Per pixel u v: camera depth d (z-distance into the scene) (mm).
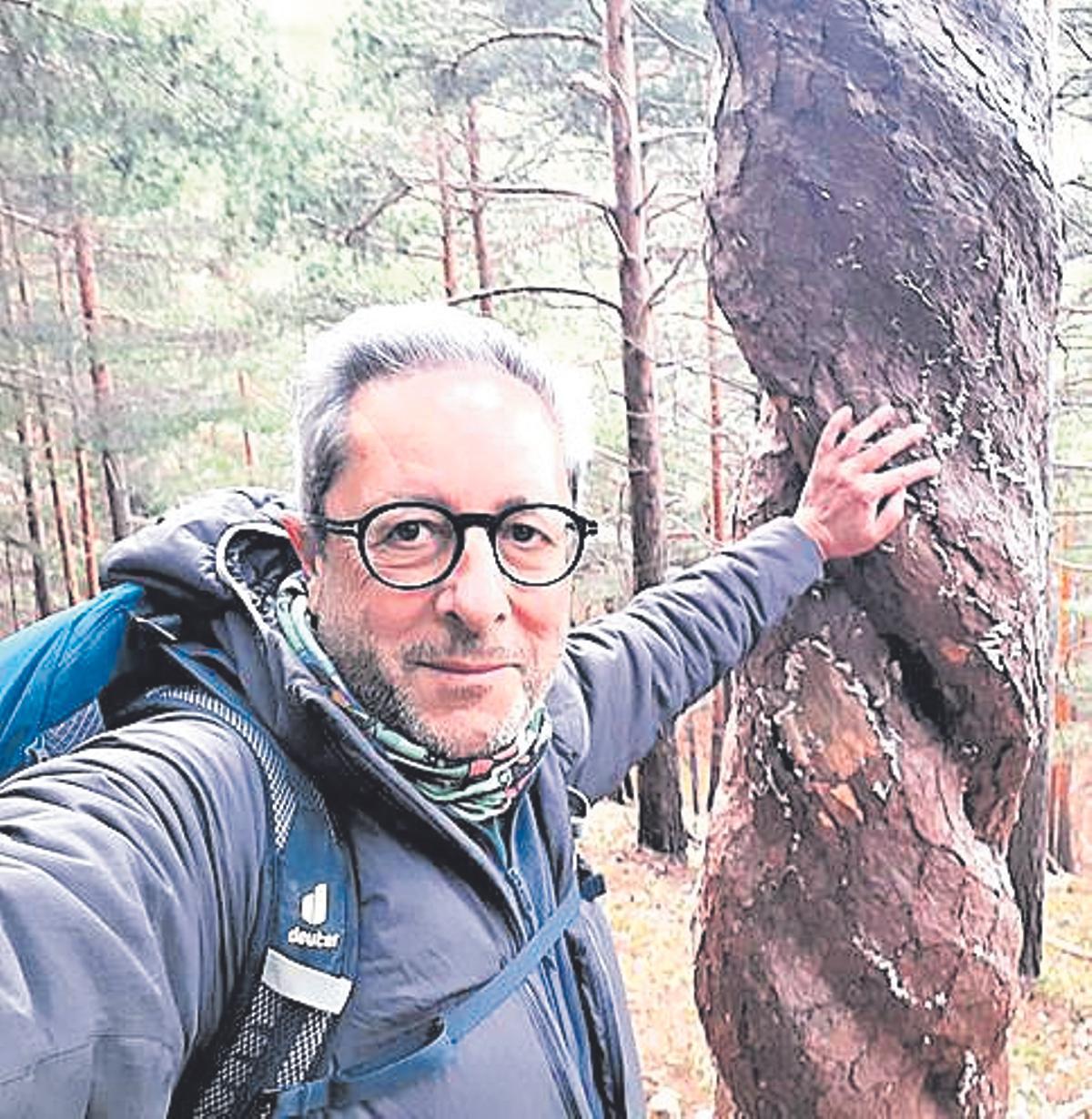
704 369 11453
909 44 2264
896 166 2258
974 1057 2516
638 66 11195
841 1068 2438
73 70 10305
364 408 1280
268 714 1233
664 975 8641
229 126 10664
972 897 2447
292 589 1377
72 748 1288
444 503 1260
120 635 1333
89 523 15883
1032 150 2393
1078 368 11461
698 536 13164
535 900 1364
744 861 2562
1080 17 8633
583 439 1416
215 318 13914
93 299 13984
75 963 927
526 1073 1227
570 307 11477
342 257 11453
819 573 2350
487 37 10328
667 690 2094
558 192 9930
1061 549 13695
